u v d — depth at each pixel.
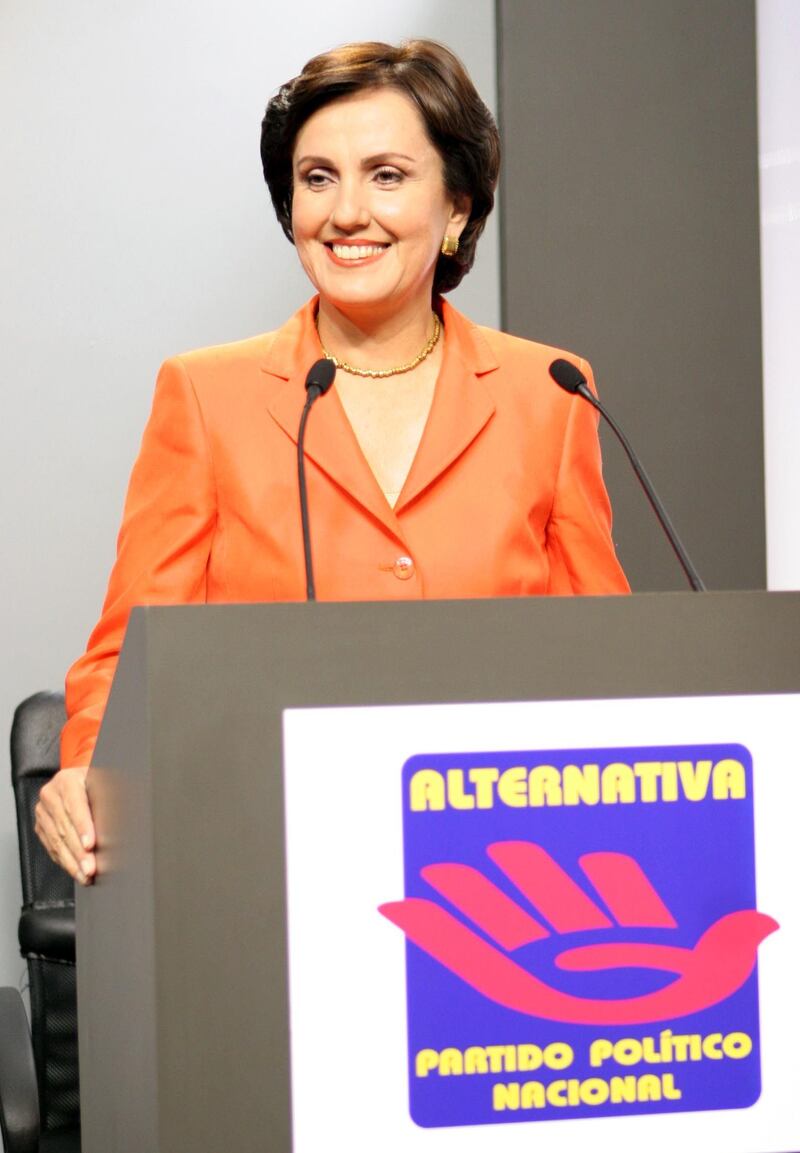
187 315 7.66
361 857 2.55
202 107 7.66
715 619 2.70
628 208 8.20
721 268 8.33
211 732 2.52
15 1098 5.21
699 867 2.66
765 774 2.70
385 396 4.38
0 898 7.42
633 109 8.21
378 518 4.09
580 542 4.41
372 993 2.54
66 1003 6.13
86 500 7.57
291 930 2.53
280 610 2.55
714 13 8.33
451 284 4.67
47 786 3.54
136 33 7.59
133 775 2.64
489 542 4.17
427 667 2.59
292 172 4.41
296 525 4.10
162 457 4.25
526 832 2.61
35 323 7.52
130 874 2.67
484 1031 2.57
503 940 2.59
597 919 2.63
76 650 7.57
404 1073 2.55
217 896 2.50
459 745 2.60
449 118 4.18
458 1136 2.56
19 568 7.52
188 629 2.52
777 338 8.55
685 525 8.28
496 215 8.10
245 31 7.71
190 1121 2.46
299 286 7.78
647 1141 2.61
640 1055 2.62
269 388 4.27
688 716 2.68
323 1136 2.51
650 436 8.23
